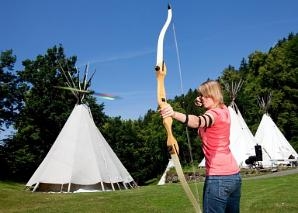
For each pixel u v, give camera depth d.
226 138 4.39
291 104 67.38
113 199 15.62
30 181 22.95
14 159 46.69
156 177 71.19
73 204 14.68
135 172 61.62
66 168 22.23
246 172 32.06
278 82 69.25
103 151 24.14
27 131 46.84
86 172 22.30
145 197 15.80
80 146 23.33
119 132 60.69
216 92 4.54
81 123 24.61
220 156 4.34
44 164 23.38
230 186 4.30
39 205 15.12
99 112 52.69
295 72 68.75
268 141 43.19
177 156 4.35
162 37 4.38
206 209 4.35
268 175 27.38
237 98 70.62
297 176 22.02
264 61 75.62
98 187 22.34
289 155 42.91
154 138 71.88
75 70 49.78
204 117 4.29
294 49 72.69
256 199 14.12
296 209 11.94
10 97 48.06
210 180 4.32
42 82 48.44
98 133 25.34
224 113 4.43
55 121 47.34
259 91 70.00
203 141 4.41
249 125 69.62
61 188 21.66
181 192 16.67
